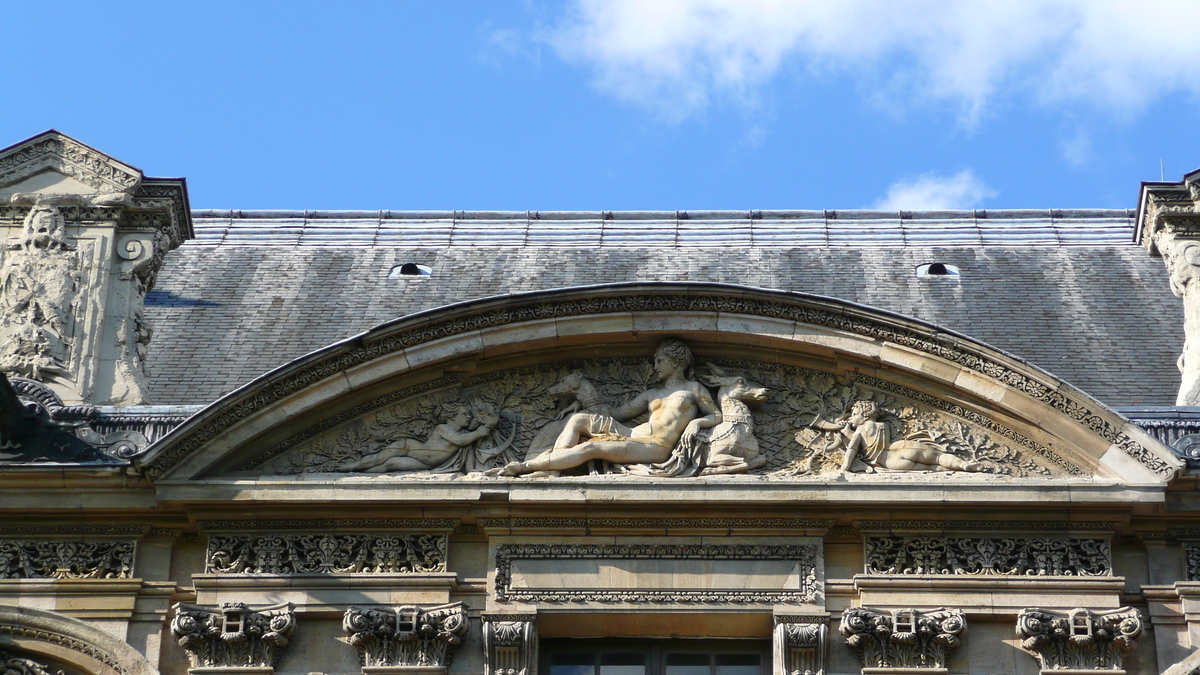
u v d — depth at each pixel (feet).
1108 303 126.11
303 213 139.54
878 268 131.44
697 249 135.13
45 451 100.07
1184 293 113.19
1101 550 97.76
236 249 133.90
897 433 101.24
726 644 98.27
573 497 97.60
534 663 95.96
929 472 99.55
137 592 97.55
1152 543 98.37
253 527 98.68
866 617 95.66
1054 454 99.66
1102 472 98.43
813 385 102.73
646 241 136.98
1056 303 126.21
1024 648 95.66
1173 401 114.01
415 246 135.74
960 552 97.71
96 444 100.99
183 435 97.71
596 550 97.96
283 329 121.90
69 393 104.73
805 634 95.55
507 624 96.02
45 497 98.68
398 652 95.81
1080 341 121.19
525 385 102.99
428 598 97.14
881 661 95.30
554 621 97.19
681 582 97.30
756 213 139.54
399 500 97.76
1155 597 96.94
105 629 96.68
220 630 95.66
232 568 97.86
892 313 100.73
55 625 96.53
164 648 96.63
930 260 133.08
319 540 98.43
